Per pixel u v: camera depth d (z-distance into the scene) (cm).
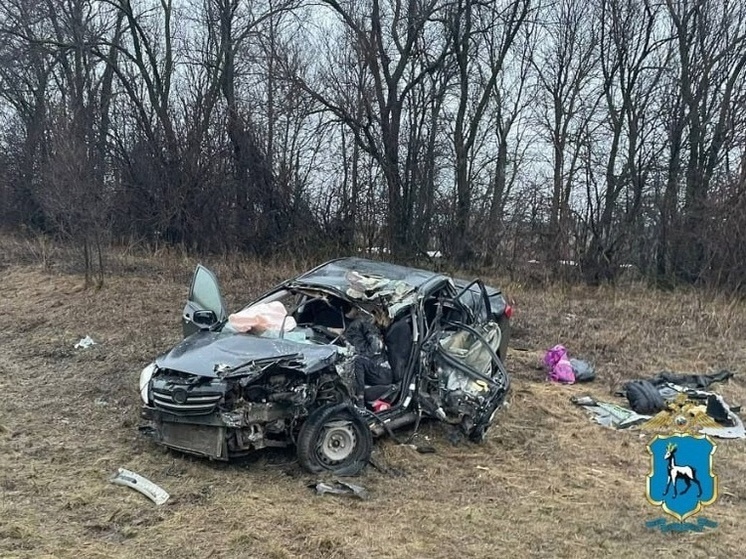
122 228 1823
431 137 1972
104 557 444
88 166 1469
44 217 2078
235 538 471
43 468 577
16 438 646
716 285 1603
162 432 593
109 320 1109
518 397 816
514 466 635
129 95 1972
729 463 649
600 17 2006
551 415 767
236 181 1812
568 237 1778
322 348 610
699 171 1873
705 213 1698
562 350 938
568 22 2066
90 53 2114
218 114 1880
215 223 1797
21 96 2317
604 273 1750
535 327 1195
